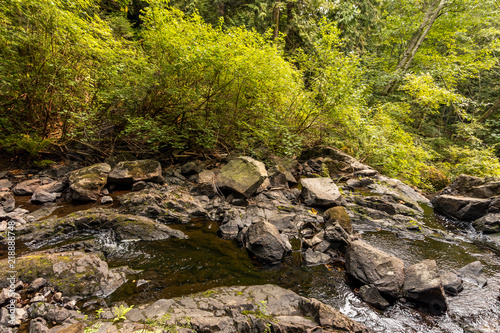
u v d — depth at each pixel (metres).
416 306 2.88
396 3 14.16
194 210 4.81
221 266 3.41
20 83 5.01
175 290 2.87
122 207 4.63
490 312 2.85
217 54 5.45
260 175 5.20
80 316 2.31
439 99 9.05
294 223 4.66
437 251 4.16
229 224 4.33
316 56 7.11
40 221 3.87
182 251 3.68
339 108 6.78
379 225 4.89
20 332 2.08
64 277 2.72
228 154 7.03
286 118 7.29
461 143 13.50
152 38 5.92
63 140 6.02
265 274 3.32
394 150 7.97
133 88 5.78
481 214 5.32
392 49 15.77
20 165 5.62
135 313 2.34
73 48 5.14
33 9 4.49
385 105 9.73
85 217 3.92
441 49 15.81
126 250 3.58
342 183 6.71
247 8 12.45
